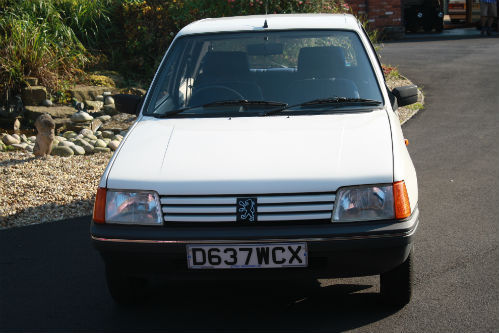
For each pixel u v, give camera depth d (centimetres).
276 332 390
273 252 359
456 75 1423
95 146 909
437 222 583
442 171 753
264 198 363
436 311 408
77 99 1115
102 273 499
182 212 369
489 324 388
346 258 363
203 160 386
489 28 2205
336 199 364
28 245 566
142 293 440
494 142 880
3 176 756
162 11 1279
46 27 1205
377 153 385
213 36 510
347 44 493
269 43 496
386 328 388
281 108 447
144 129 437
